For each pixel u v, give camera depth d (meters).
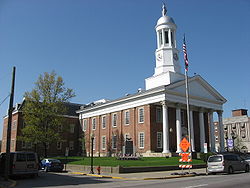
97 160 38.25
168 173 25.78
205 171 27.78
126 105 50.06
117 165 29.33
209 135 52.59
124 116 50.19
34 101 44.38
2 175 23.94
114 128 52.22
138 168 27.30
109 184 17.25
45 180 20.86
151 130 44.44
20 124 55.66
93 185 16.77
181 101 45.34
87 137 59.31
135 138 46.72
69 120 62.72
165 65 50.25
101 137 55.50
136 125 47.12
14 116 57.88
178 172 26.47
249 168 28.19
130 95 48.41
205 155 36.16
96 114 58.12
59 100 45.12
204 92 50.78
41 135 42.72
